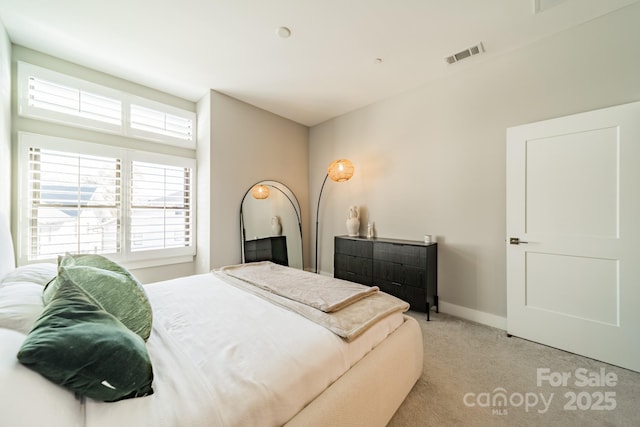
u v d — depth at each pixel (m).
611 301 1.79
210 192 3.09
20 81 2.18
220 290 1.71
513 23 1.97
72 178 2.42
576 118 1.92
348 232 3.50
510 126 2.32
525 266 2.15
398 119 3.14
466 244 2.59
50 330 0.63
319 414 0.87
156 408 0.68
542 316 2.06
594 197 1.86
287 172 3.97
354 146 3.64
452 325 2.42
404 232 3.09
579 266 1.91
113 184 2.66
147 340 1.00
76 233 2.43
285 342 1.04
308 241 4.29
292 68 2.61
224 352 0.96
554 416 1.32
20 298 0.89
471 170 2.56
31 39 2.14
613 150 1.78
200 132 3.27
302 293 1.54
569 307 1.95
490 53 2.35
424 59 2.44
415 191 2.98
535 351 1.96
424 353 1.92
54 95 2.35
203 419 0.67
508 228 2.24
